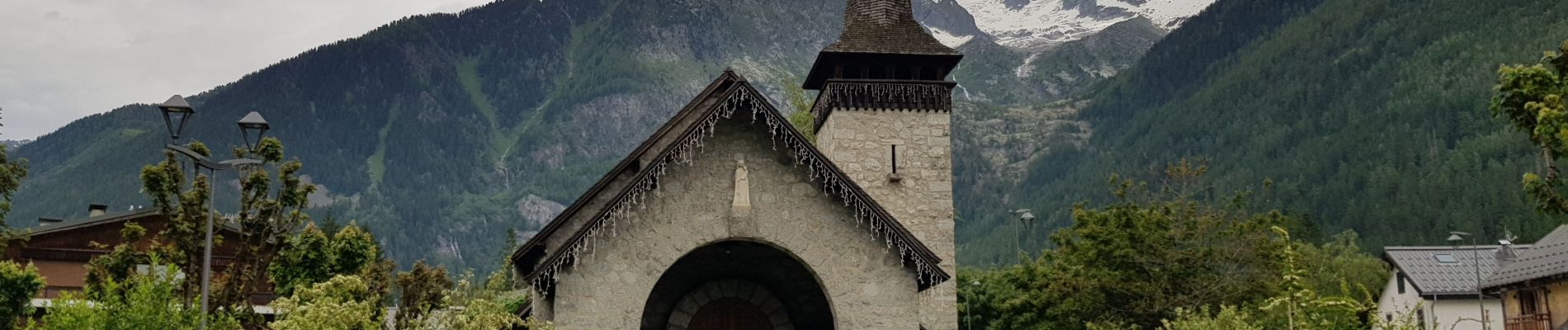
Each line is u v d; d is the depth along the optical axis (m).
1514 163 132.12
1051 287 58.19
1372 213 137.25
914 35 47.38
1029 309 68.75
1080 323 57.56
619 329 32.88
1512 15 178.50
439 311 34.66
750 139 34.81
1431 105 161.12
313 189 36.19
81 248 51.31
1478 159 137.25
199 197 34.25
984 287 79.25
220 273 48.22
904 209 45.31
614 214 32.91
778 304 38.69
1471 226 123.31
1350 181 147.75
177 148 29.86
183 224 33.78
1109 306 56.41
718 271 38.44
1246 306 46.66
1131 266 55.81
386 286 37.12
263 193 35.31
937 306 44.16
